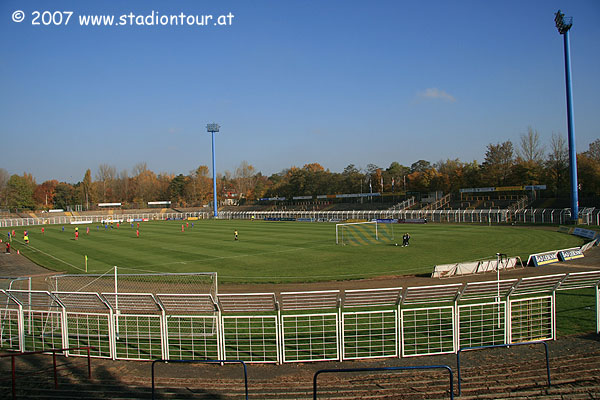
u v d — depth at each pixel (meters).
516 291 14.25
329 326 16.12
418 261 35.47
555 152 97.25
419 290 13.35
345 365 12.49
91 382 11.57
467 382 10.88
